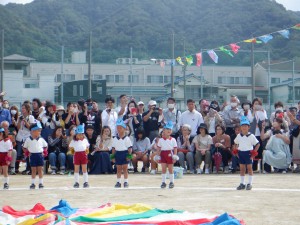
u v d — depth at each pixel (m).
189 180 20.41
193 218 11.35
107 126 23.42
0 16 101.56
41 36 106.75
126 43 103.81
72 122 23.73
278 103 24.89
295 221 12.13
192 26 115.12
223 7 115.81
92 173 23.31
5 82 62.25
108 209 12.48
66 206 12.78
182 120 24.16
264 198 15.62
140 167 27.31
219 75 69.94
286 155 23.22
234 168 23.16
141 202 15.06
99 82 60.56
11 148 18.86
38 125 18.66
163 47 101.81
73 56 77.06
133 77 70.06
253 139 17.69
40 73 72.44
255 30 104.12
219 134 23.38
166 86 65.00
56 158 23.58
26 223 10.95
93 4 141.25
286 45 88.00
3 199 16.08
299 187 18.12
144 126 24.22
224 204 14.54
